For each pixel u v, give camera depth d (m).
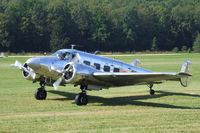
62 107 20.86
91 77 21.92
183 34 136.88
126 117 17.84
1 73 43.47
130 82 22.92
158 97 25.61
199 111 19.59
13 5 117.00
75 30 124.25
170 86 32.50
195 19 136.75
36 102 22.55
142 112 19.34
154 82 24.41
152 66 56.25
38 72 23.08
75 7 124.88
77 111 19.69
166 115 18.34
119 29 129.50
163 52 124.00
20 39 116.69
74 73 21.52
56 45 117.69
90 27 126.06
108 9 132.75
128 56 89.00
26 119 17.28
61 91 27.70
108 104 22.27
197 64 61.81
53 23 119.56
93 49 126.75
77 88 29.44
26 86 31.50
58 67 22.42
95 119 17.33
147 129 15.34
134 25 132.00
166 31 136.12
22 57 77.06
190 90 29.81
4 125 15.98
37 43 119.19
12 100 23.28
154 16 135.50
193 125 16.09
